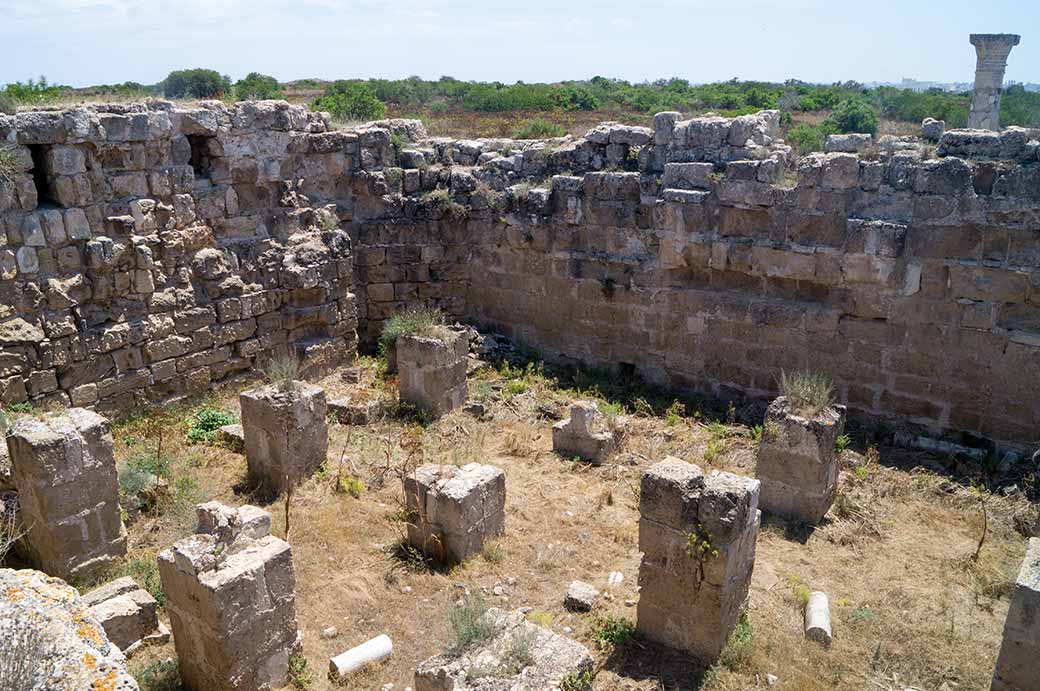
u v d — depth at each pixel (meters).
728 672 7.86
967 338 12.12
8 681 4.18
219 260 14.16
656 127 14.63
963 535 10.40
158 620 8.42
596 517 10.84
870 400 13.28
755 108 33.69
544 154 16.42
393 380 15.44
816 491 10.49
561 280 16.22
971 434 12.43
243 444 12.51
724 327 14.44
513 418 14.08
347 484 11.33
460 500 9.53
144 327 13.20
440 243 17.31
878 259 12.48
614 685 7.77
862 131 27.59
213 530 7.78
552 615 8.81
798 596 9.05
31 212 11.84
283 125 15.11
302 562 9.71
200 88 24.53
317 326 15.95
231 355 14.70
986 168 11.55
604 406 14.34
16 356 11.70
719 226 13.96
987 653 8.18
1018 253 11.48
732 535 7.67
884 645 8.30
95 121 12.24
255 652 7.47
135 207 12.91
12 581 5.11
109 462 9.23
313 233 15.83
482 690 6.12
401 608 9.02
